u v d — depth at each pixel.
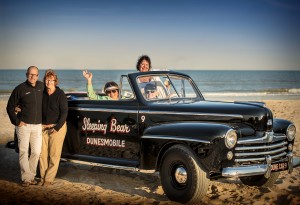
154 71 6.49
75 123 6.66
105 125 6.30
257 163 5.43
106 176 7.15
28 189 6.23
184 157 5.25
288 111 18.72
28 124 6.34
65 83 70.19
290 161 5.89
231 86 68.00
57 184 6.56
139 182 6.75
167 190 5.50
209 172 5.20
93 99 6.93
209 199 5.75
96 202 5.56
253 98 34.94
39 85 6.41
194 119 5.74
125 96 6.50
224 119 5.61
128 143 6.04
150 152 5.62
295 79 102.50
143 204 5.46
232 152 5.16
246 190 6.25
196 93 6.87
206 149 5.10
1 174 7.23
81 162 6.54
